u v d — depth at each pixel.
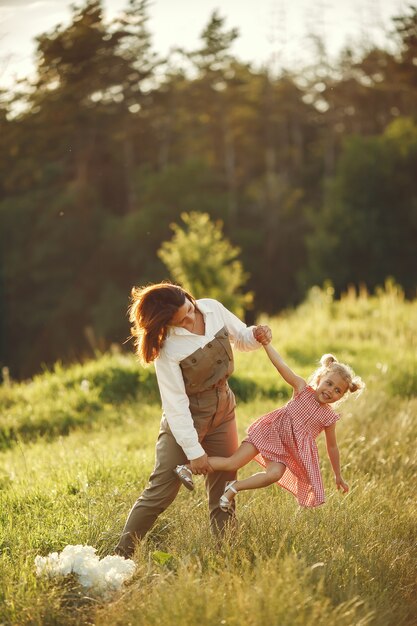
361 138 47.28
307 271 47.53
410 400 10.91
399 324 17.66
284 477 5.63
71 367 14.12
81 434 10.28
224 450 5.45
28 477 7.32
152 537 5.75
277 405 10.88
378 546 5.42
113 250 52.12
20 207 51.31
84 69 33.88
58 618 4.52
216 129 60.97
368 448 7.88
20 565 5.03
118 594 4.61
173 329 5.11
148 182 53.25
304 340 16.52
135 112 52.44
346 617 4.24
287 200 56.03
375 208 45.44
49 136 37.31
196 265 18.48
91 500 6.24
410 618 4.81
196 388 5.18
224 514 5.52
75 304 51.59
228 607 4.24
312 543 5.27
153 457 7.68
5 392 12.97
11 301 52.09
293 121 63.44
